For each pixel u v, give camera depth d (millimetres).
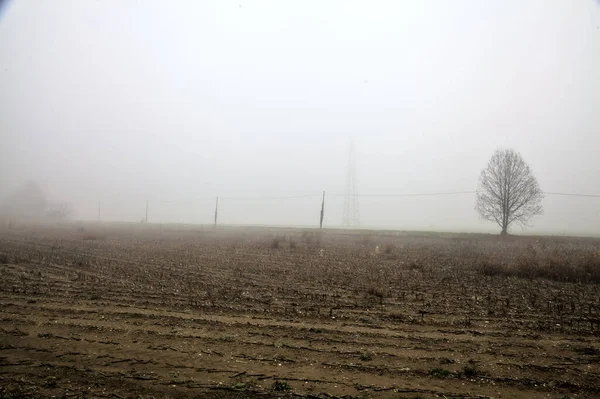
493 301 13586
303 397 6227
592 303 13258
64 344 8617
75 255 27141
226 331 9789
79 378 6871
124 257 26469
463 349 8570
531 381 6855
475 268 21297
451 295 14688
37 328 9812
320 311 12086
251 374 7098
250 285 16438
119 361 7652
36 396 6180
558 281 18062
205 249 33250
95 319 10727
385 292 15086
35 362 7547
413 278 18594
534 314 11773
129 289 15266
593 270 18406
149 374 7055
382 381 6871
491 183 56062
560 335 9688
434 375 7113
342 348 8602
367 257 27844
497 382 6852
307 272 20250
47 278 17688
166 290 15148
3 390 6348
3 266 21406
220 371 7219
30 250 30281
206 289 15422
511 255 29031
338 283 17109
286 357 8000
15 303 12617
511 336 9547
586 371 7352
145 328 9930
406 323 10773
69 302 12820
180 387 6566
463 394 6371
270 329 10008
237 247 35812
